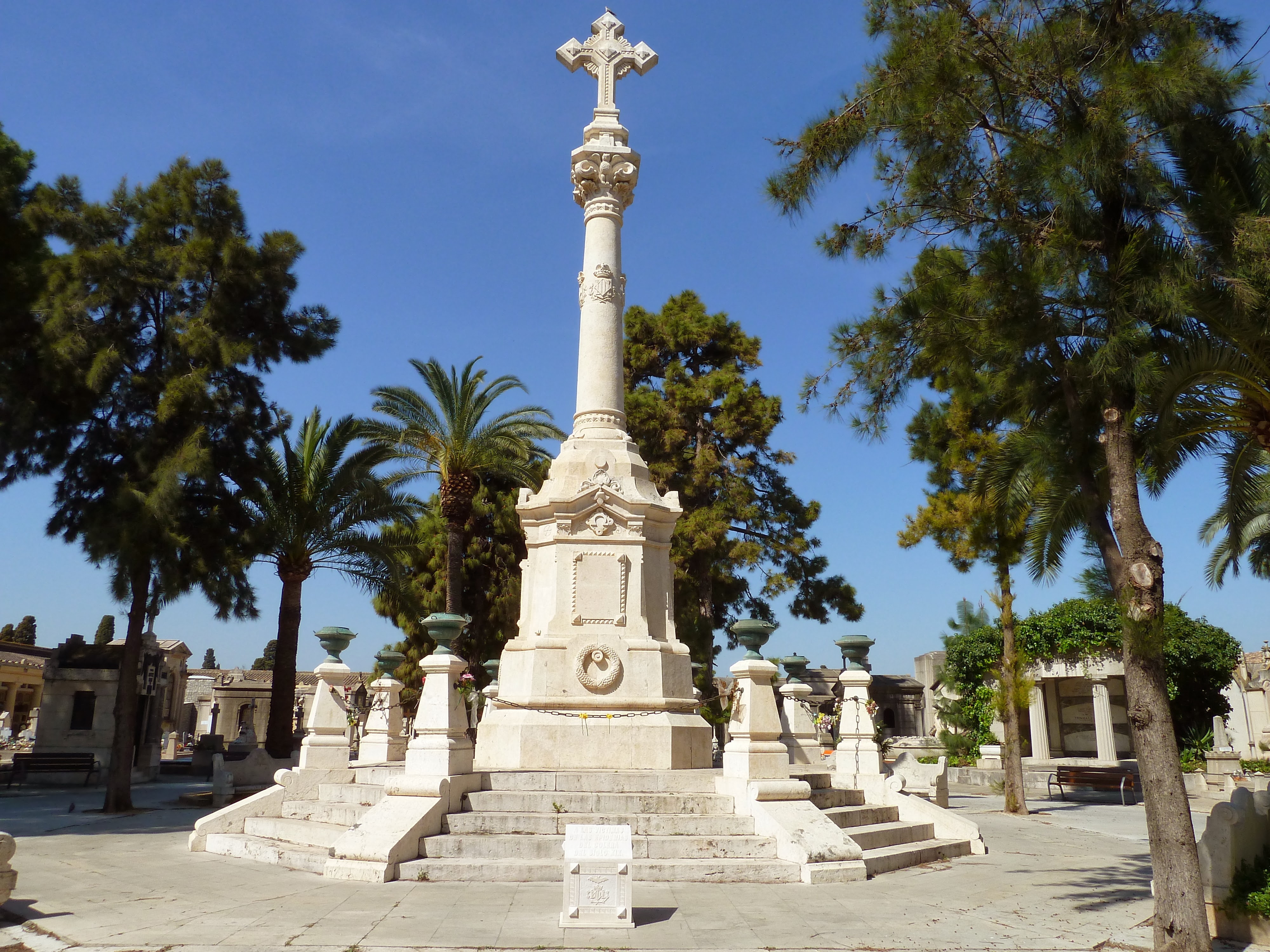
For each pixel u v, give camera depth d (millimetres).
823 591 38625
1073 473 9664
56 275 24531
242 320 27125
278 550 29172
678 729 14641
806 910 9117
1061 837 16578
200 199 26922
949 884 10828
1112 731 33281
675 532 35688
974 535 13930
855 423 10750
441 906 9156
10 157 19844
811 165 9961
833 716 18297
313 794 14766
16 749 47344
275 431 28781
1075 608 34250
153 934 7988
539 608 15688
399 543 31078
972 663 36156
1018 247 9555
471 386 31484
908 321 10172
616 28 19422
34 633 80438
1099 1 9305
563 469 16250
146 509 23375
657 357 41156
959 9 9445
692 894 9914
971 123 9531
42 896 9859
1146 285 8641
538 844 11141
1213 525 25453
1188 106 8805
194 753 38562
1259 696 43562
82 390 25141
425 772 12023
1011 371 9938
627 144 18500
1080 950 7703
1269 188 8977
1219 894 8656
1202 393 10102
